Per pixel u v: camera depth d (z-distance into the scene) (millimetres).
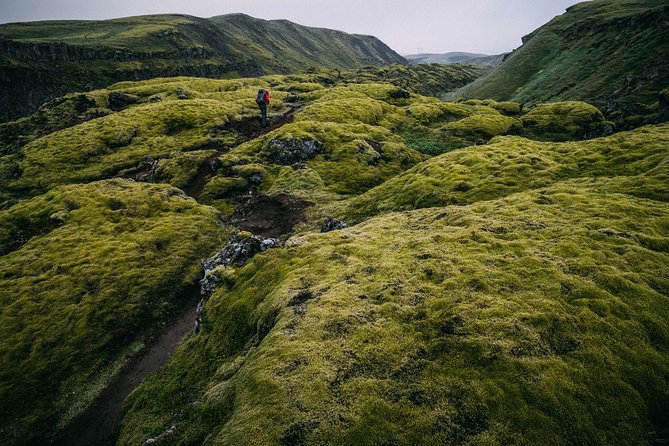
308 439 13914
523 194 35062
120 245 51188
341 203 60594
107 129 104625
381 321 19406
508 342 16438
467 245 25641
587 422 13367
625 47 160750
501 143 58469
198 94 147625
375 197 55438
